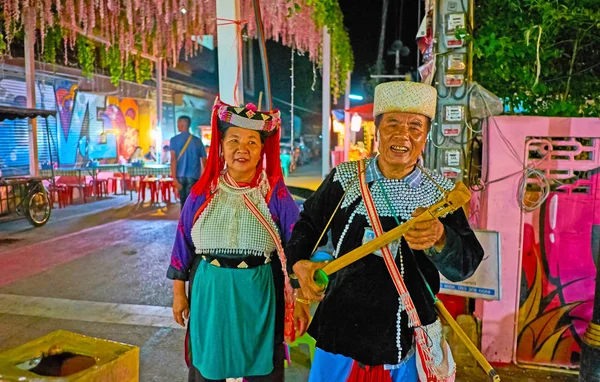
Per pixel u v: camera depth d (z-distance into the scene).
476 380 3.20
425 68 3.96
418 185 1.82
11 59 11.02
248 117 2.33
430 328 1.81
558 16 3.58
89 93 13.91
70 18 9.63
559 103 3.64
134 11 9.55
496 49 3.57
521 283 3.37
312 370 1.97
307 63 18.16
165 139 18.20
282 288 2.48
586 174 3.33
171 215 9.75
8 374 1.83
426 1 4.01
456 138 3.58
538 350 3.40
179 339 3.95
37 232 8.04
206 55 19.97
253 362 2.37
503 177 3.23
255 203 2.40
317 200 1.98
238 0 3.98
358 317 1.81
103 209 10.52
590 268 3.28
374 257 1.81
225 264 2.33
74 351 2.06
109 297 4.93
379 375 1.83
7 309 4.59
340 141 20.52
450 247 1.66
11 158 11.17
